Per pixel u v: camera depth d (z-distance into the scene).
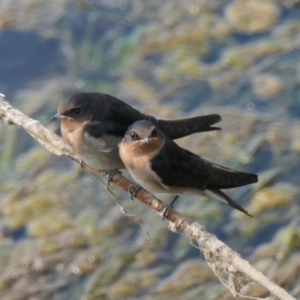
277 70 17.19
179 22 18.59
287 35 17.91
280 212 14.91
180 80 17.30
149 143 10.16
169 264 14.42
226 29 18.34
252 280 8.73
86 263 14.65
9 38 18.59
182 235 14.76
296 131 16.14
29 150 16.69
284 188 15.26
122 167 10.90
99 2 19.06
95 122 10.69
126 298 14.02
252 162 15.74
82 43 18.20
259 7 18.61
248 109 16.64
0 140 16.84
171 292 13.95
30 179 16.19
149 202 10.07
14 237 15.34
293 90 16.83
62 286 14.40
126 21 18.61
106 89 17.19
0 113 10.33
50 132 10.40
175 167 10.34
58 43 18.30
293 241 14.34
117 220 15.20
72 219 15.40
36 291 14.37
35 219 15.53
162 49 18.02
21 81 17.64
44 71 17.78
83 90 17.19
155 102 16.86
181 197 15.26
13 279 14.64
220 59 17.73
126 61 17.78
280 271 13.90
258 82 17.08
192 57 17.81
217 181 10.53
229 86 17.11
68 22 18.70
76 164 16.30
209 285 13.92
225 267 8.87
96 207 15.54
